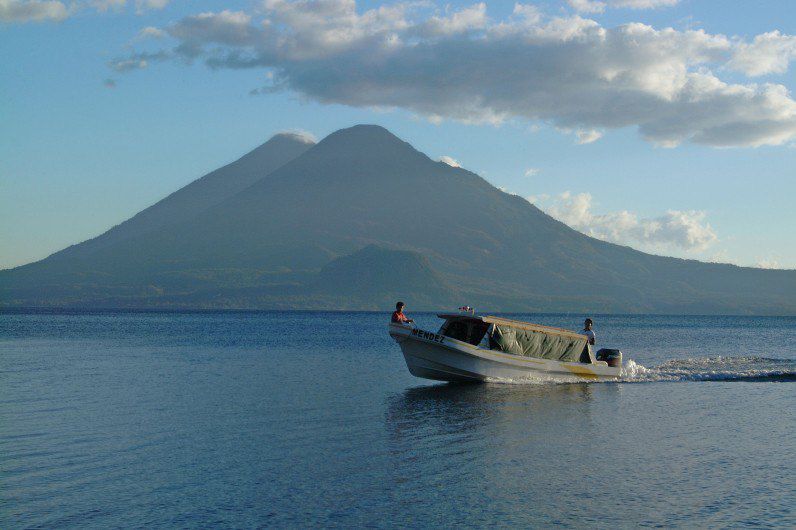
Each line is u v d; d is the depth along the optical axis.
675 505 14.66
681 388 33.03
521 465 17.75
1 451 19.19
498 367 33.31
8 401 28.19
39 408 26.41
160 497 15.05
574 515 14.06
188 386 33.28
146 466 17.56
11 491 15.47
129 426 22.77
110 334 93.19
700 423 23.50
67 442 20.33
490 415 24.94
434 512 14.17
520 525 13.49
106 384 34.06
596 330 146.12
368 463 17.91
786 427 22.84
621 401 28.53
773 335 118.19
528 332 34.12
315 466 17.59
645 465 17.80
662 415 25.08
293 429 22.30
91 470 17.19
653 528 13.41
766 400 28.94
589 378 35.72
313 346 66.75
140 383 34.50
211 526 13.36
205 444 20.09
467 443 20.28
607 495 15.30
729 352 65.38
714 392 31.55
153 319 190.12
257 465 17.66
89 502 14.73
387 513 14.09
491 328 33.09
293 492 15.40
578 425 23.06
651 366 46.59
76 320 170.12
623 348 71.56
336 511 14.20
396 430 22.12
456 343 31.95
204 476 16.62
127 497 15.05
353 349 62.03
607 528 13.38
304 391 31.38
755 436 21.36
